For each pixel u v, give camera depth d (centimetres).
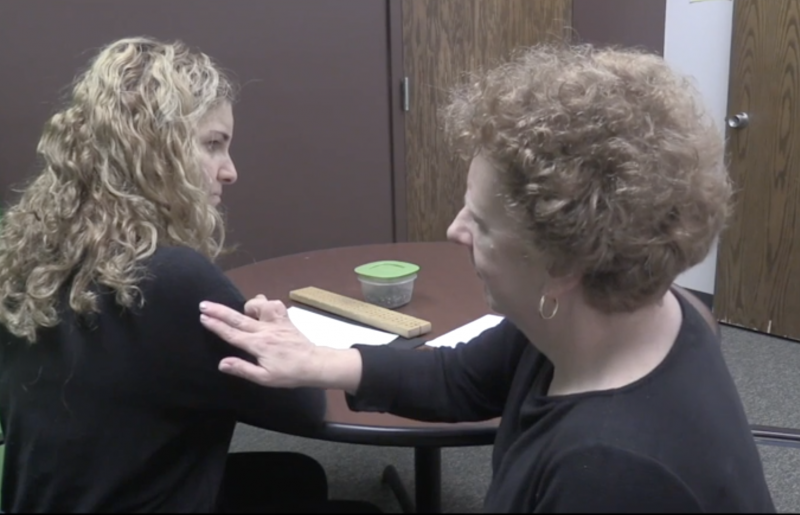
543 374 83
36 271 89
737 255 322
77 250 88
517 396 87
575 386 76
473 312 143
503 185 71
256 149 302
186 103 96
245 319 90
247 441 234
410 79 324
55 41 257
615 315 73
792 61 286
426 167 338
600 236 66
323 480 122
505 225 73
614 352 74
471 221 80
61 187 92
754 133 305
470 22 329
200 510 93
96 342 87
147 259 87
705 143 69
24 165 261
